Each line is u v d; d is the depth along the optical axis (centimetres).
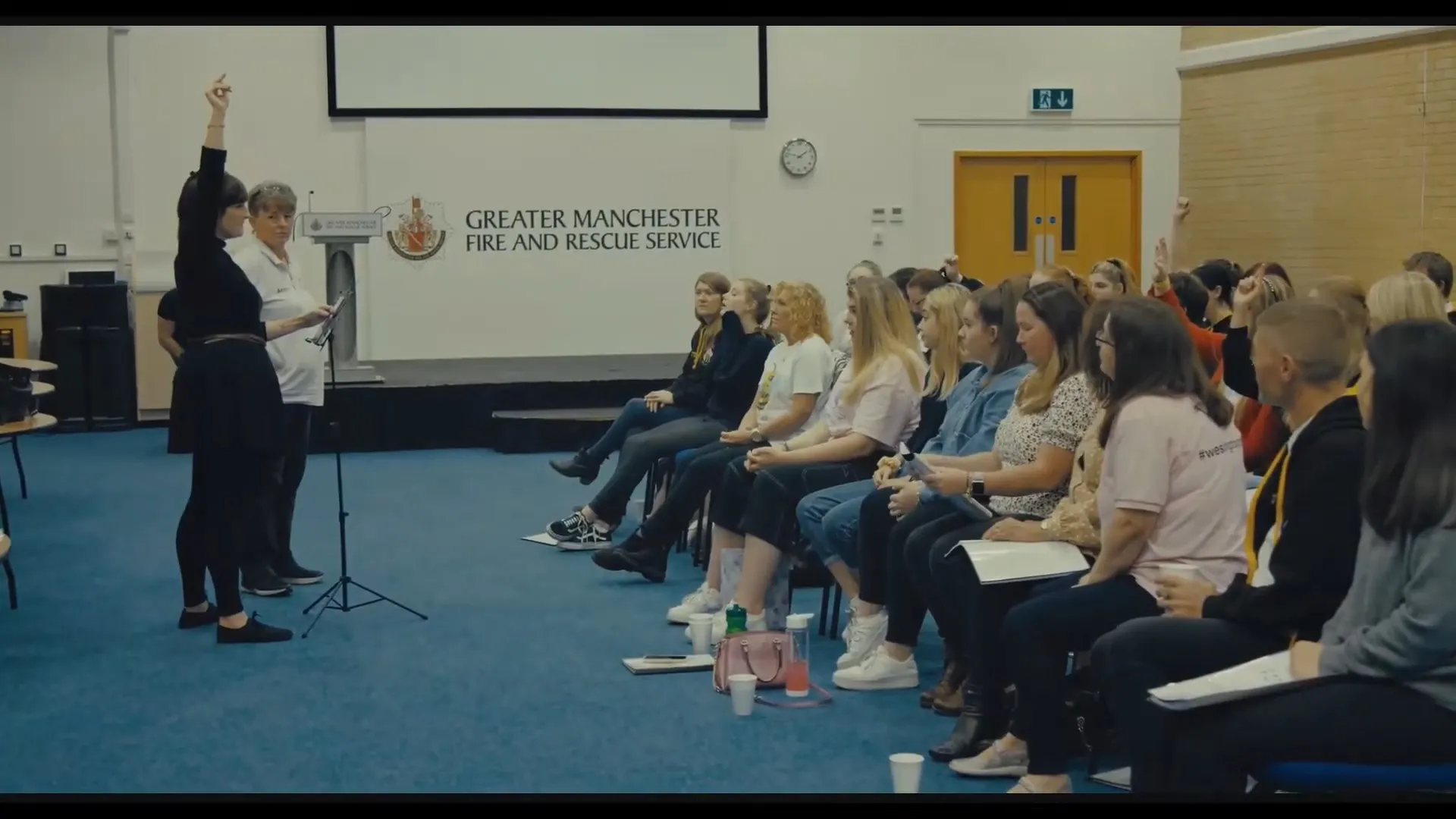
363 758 336
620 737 350
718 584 468
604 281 1070
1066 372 342
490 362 1041
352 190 1032
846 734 350
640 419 627
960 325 427
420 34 1027
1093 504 320
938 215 1117
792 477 429
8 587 522
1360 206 969
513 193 1052
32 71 995
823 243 1103
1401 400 216
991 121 1116
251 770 329
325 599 503
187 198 435
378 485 764
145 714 374
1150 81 1125
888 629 388
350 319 903
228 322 439
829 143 1096
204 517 457
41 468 820
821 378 481
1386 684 221
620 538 613
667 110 1067
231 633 445
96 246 1016
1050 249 1134
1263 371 252
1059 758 294
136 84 995
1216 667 249
